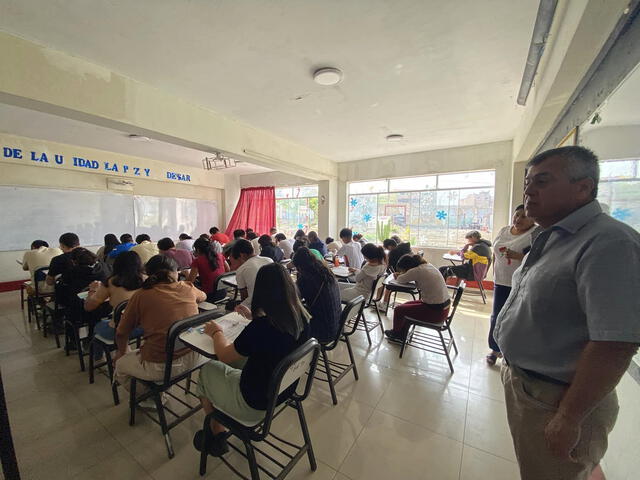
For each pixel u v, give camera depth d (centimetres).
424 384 217
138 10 162
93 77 217
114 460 147
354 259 421
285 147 444
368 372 233
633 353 66
